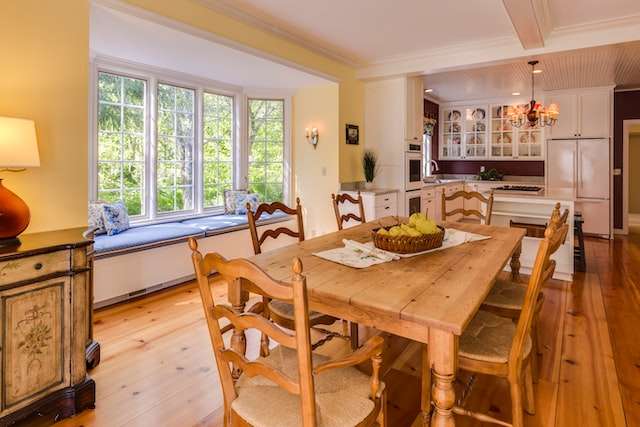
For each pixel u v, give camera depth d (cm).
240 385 138
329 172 542
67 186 239
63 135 237
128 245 348
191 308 336
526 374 191
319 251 211
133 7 277
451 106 819
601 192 634
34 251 178
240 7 343
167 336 282
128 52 382
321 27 389
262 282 109
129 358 250
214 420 191
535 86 641
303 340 103
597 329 292
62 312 190
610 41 378
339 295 144
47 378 185
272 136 571
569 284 398
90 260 229
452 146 825
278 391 133
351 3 334
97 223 370
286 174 573
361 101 570
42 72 226
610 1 324
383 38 422
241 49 370
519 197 416
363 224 298
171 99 469
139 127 440
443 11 350
